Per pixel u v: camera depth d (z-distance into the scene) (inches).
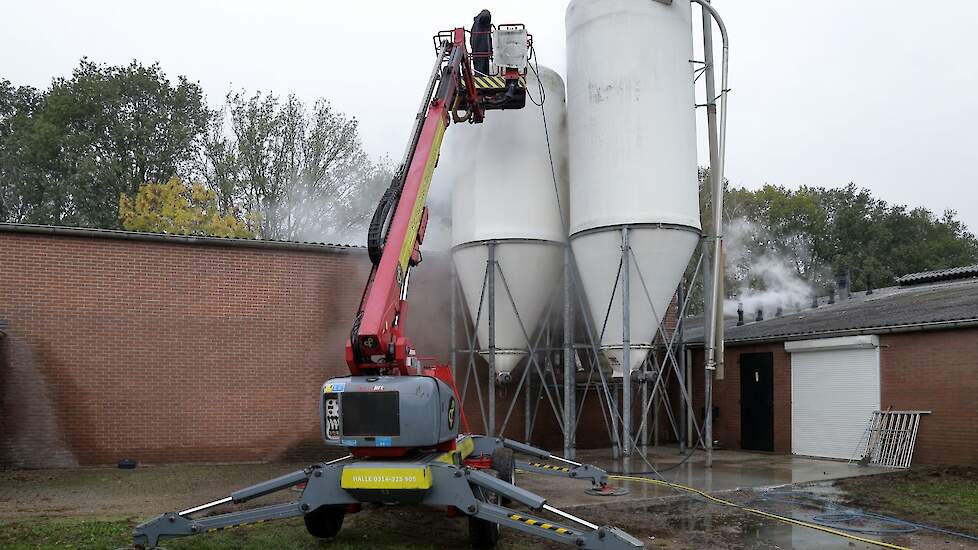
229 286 585.9
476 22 552.1
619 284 538.3
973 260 1940.2
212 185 1380.4
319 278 613.0
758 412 682.8
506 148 597.0
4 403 524.7
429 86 444.1
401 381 300.2
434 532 339.0
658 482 476.7
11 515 370.3
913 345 550.9
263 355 591.2
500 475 386.0
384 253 339.3
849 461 582.6
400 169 391.2
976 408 506.0
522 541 325.4
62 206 1546.5
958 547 309.9
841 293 980.6
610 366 567.8
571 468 429.7
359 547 310.3
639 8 544.4
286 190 1305.4
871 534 333.1
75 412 539.5
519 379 692.1
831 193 2034.9
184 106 1662.2
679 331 643.5
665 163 534.9
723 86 553.0
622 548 258.7
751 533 336.2
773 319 871.7
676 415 763.4
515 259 588.4
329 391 307.9
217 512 387.5
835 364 609.0
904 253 1877.5
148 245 566.3
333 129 1355.8
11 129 1753.2
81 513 377.1
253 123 1304.1
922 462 536.4
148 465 552.4
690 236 540.4
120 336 554.3
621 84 538.9
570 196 575.2
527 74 605.9
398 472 287.0
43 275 538.9
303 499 296.0
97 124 1598.2
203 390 572.1
